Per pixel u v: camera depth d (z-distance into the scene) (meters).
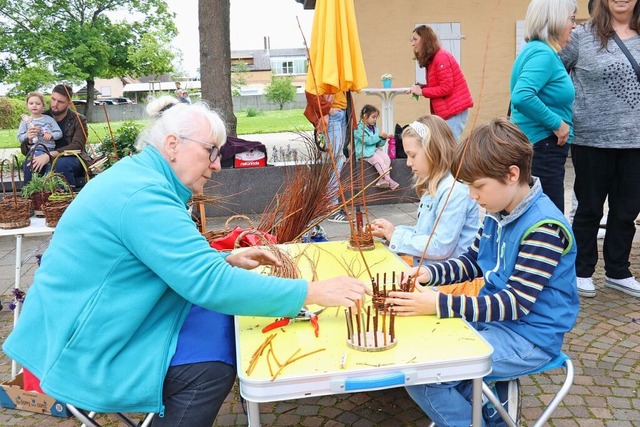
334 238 5.41
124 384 1.65
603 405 2.62
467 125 9.77
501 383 2.03
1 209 3.11
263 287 1.65
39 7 24.34
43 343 1.73
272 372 1.46
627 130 3.57
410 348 1.57
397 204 7.13
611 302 3.80
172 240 1.61
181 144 1.79
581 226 3.84
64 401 1.64
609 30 3.59
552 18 3.36
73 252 1.67
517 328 1.91
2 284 4.64
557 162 3.61
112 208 1.64
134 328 1.67
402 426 2.52
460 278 2.22
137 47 28.78
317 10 4.95
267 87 44.09
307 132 5.52
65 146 5.72
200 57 7.55
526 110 3.46
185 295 1.63
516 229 1.88
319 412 2.66
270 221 3.21
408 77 9.42
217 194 6.76
